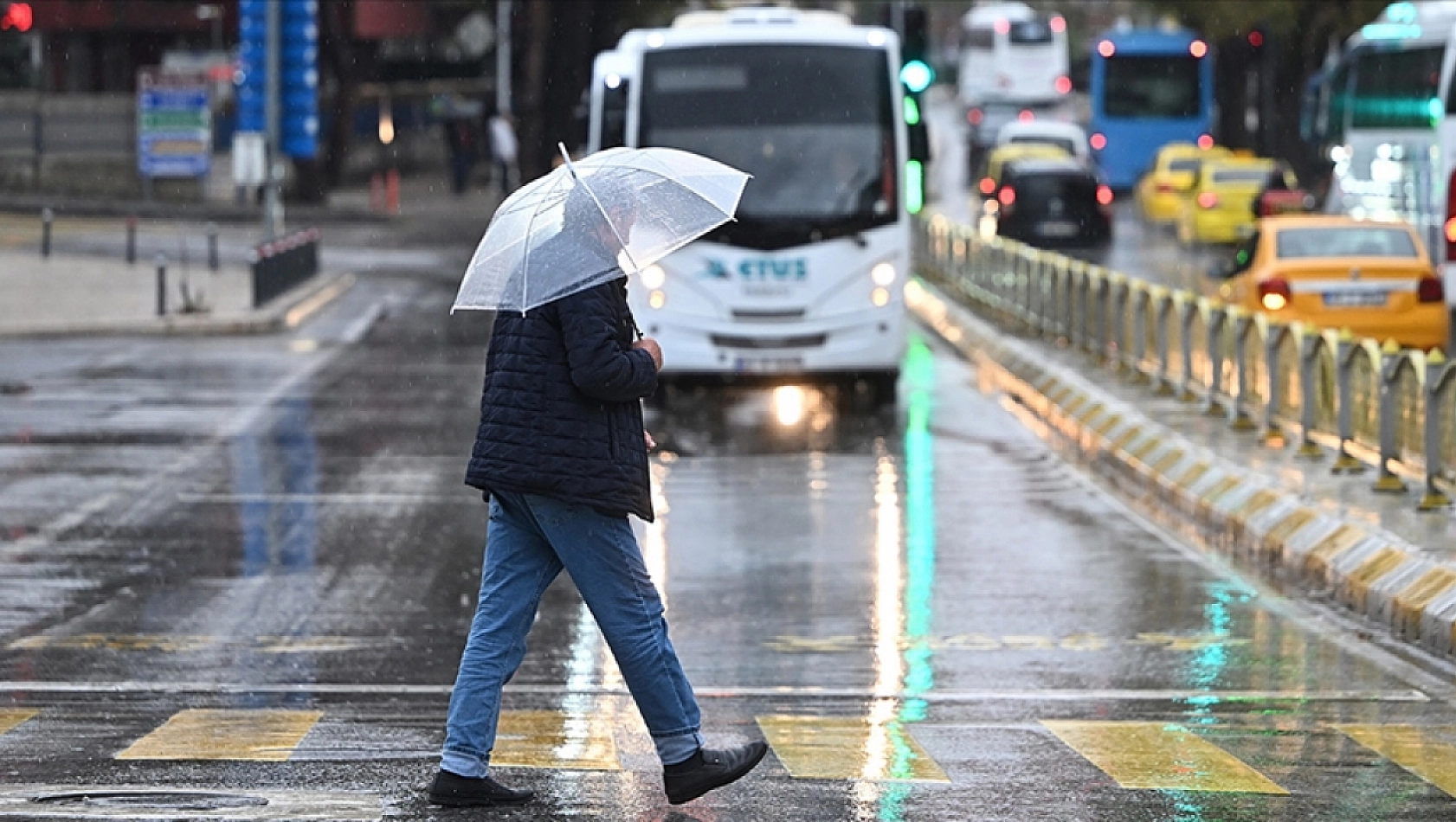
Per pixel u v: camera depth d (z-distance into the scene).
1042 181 138.75
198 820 20.36
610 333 20.27
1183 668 31.34
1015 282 91.88
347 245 135.50
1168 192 156.38
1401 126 97.12
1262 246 70.38
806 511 46.88
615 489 20.47
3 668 31.22
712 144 63.94
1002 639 33.75
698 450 57.06
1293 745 25.39
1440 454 40.22
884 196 64.06
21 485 49.91
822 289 63.62
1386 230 69.75
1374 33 105.31
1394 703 28.64
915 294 115.06
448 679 30.59
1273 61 189.38
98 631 34.28
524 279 20.12
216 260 113.00
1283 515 41.53
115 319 89.81
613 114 66.19
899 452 56.72
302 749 24.69
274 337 88.75
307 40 106.38
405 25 184.00
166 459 54.22
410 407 65.75
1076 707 28.56
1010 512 46.91
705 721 27.47
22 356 80.31
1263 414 52.28
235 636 33.91
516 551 21.03
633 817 20.89
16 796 21.70
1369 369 44.03
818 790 22.42
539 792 22.03
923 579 39.06
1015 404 67.81
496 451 20.44
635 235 20.48
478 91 193.88
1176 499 47.53
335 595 37.47
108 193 156.75
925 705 28.69
